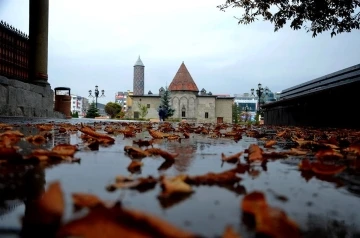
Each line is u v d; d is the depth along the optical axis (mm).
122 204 843
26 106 10836
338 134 5172
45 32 12656
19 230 634
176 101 70250
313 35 7652
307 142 3221
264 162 1855
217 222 715
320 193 1072
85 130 3186
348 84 7328
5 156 1558
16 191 1008
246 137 4758
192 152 2406
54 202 667
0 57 9758
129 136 4262
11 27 10422
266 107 22969
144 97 74062
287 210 873
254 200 777
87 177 1248
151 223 451
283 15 7395
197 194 985
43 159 1663
